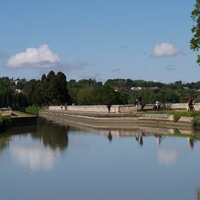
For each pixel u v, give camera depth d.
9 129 58.16
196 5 49.12
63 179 24.31
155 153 33.03
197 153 32.44
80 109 92.19
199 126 50.28
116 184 23.03
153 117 59.75
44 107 128.38
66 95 125.75
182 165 27.86
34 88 144.75
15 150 35.56
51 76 131.12
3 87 153.25
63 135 48.66
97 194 21.12
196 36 48.72
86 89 132.00
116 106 71.00
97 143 40.00
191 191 21.27
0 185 23.16
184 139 41.19
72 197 20.67
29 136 47.81
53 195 21.08
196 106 59.75
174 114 55.75
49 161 29.91
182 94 153.88
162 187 22.22
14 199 20.52
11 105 150.12
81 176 25.02
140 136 45.47
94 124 67.06
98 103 117.81
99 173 25.81
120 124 64.12
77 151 34.62
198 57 48.38
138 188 22.11
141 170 26.55
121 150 35.03
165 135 45.56
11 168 27.55
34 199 20.45
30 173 25.95
